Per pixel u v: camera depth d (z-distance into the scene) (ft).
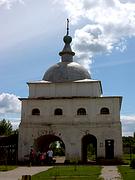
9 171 108.99
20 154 160.35
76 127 159.43
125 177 84.12
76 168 117.08
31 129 162.61
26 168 123.03
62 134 159.84
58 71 176.04
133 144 270.87
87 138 174.19
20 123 163.84
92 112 160.15
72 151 157.17
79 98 162.30
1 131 268.00
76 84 168.14
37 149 166.91
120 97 159.63
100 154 154.81
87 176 88.28
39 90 170.50
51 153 153.99
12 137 166.40
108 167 126.00
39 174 94.12
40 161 150.00
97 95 166.09
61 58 187.42
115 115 158.10
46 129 161.48
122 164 146.51
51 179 80.43
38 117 163.43
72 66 178.19
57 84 169.68
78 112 161.89
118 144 154.30
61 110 163.43
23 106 165.89
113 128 156.66
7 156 165.48
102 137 156.66
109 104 159.84
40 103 165.17
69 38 189.57
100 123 158.10
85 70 180.45
